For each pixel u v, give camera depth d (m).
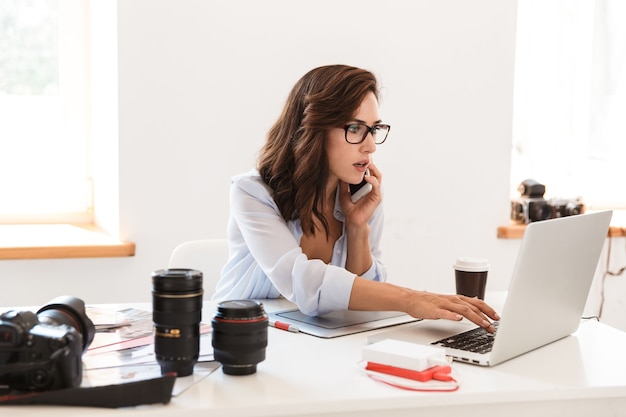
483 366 1.33
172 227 2.79
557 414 1.24
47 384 1.11
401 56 2.97
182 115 2.76
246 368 1.24
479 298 1.79
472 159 3.09
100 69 2.90
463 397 1.18
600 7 3.18
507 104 3.11
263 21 2.81
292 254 1.72
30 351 1.10
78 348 1.12
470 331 1.54
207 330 1.49
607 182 3.46
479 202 3.12
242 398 1.14
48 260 2.67
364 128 1.79
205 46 2.76
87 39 3.02
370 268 1.97
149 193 2.75
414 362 1.22
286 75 2.86
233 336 1.23
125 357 1.30
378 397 1.15
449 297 1.59
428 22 2.99
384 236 3.03
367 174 1.98
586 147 3.25
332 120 1.77
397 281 3.06
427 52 3.00
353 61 2.93
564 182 3.21
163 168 2.76
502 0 3.05
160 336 1.21
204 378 1.23
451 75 3.03
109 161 2.82
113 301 2.75
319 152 1.81
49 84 3.00
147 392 1.09
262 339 1.25
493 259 3.16
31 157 3.00
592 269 1.56
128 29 2.66
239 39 2.79
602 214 1.51
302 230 1.90
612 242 3.23
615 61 3.22
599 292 3.26
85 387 1.10
